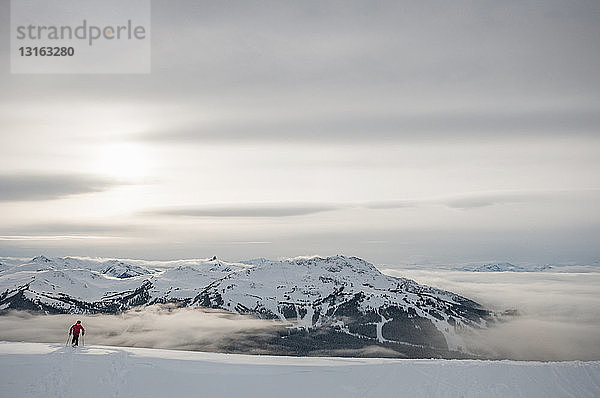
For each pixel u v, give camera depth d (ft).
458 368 153.17
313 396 133.80
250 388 136.77
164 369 144.87
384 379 144.56
